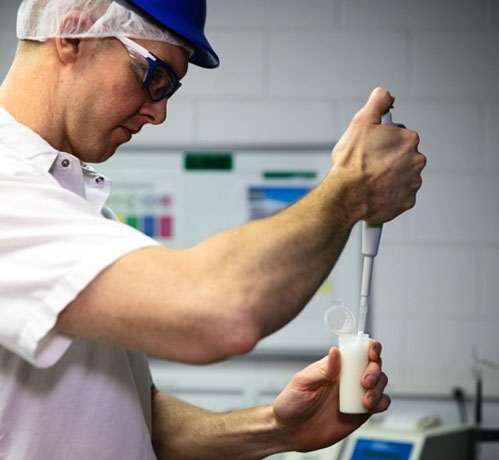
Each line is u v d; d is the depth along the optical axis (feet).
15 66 3.85
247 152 9.34
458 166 9.22
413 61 9.25
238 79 9.36
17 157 3.54
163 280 3.09
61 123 3.81
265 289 3.13
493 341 9.14
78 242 3.16
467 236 9.20
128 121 3.93
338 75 9.30
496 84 9.21
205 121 9.38
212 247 3.17
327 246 3.31
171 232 9.39
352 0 9.29
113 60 3.73
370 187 3.43
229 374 9.26
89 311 3.15
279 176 9.31
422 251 9.23
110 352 3.88
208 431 4.64
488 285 9.18
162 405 4.85
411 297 9.21
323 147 9.26
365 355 4.14
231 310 3.05
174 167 9.40
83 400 3.75
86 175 4.22
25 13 3.77
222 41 9.36
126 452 3.90
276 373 9.25
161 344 3.13
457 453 7.92
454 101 9.24
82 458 3.73
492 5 9.21
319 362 4.36
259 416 4.52
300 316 9.24
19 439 3.63
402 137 3.53
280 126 9.33
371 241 3.96
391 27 9.25
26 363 3.64
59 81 3.76
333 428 4.43
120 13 3.68
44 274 3.14
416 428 7.77
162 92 3.93
